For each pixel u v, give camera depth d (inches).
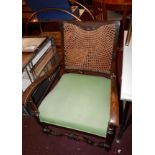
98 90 44.7
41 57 53.8
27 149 54.2
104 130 36.6
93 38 44.1
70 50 47.6
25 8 93.2
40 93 46.3
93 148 52.1
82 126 38.1
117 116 34.0
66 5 73.1
